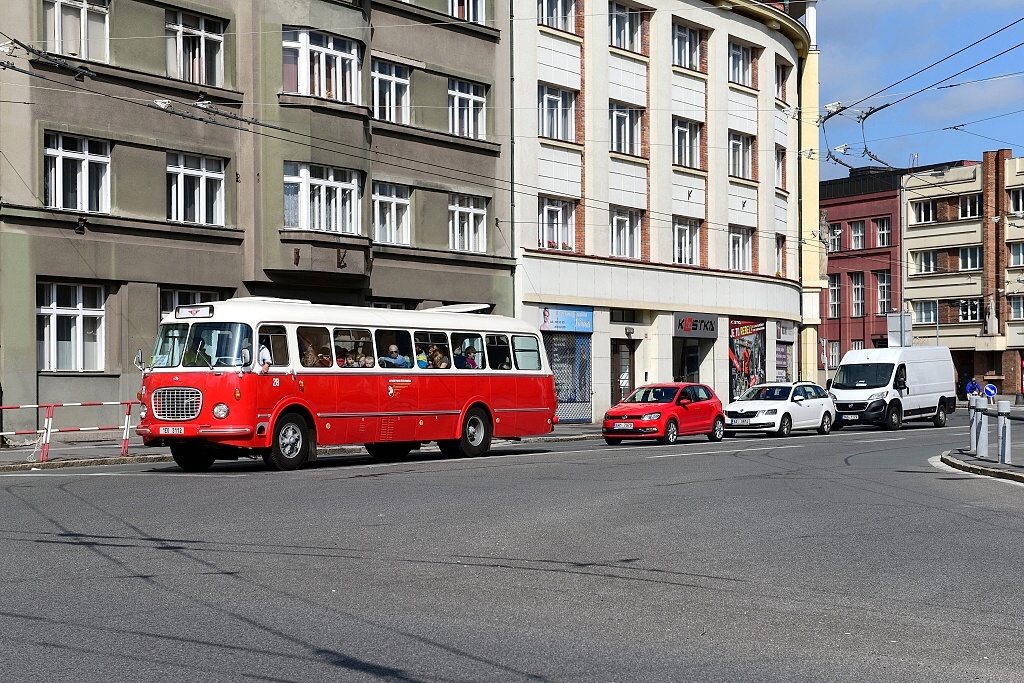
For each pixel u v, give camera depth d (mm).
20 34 28109
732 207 49969
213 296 32000
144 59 30328
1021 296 79312
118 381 30078
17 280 28125
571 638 7945
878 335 86875
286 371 21766
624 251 45094
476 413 26141
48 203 28938
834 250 90000
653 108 45906
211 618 8469
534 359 27891
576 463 23547
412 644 7723
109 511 14445
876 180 87438
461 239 38969
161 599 9141
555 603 9148
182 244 31094
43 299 29047
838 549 12016
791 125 55062
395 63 36469
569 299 42156
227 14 31969
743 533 13141
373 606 8969
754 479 19891
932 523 14117
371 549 11742
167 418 21234
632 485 18594
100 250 29516
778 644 7793
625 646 7719
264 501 15742
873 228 87750
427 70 37438
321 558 11156
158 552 11383
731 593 9602
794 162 55344
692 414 32875
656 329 45969
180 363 21391
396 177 36281
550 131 42344
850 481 19625
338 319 23078
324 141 33062
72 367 29578
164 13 30766
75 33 29250
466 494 16938
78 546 11672
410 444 26016
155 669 6992
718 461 24312
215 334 21344
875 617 8672
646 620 8531
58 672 6906
